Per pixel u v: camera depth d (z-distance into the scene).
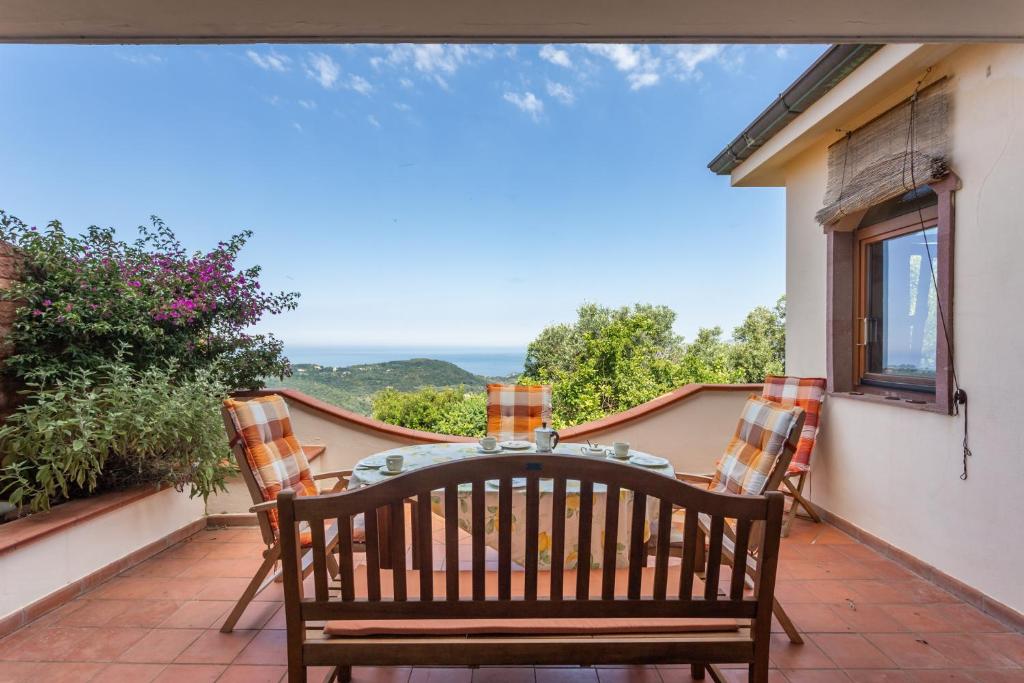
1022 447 2.26
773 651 2.10
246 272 4.12
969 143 2.52
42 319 3.05
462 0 1.63
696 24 1.81
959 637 2.20
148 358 3.52
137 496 2.96
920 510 2.85
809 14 1.75
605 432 4.26
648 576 1.93
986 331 2.43
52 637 2.19
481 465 1.34
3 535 2.29
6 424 2.87
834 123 3.47
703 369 9.09
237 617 2.24
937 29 1.85
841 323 3.67
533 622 1.47
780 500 1.32
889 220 3.31
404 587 1.36
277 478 2.41
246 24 1.77
